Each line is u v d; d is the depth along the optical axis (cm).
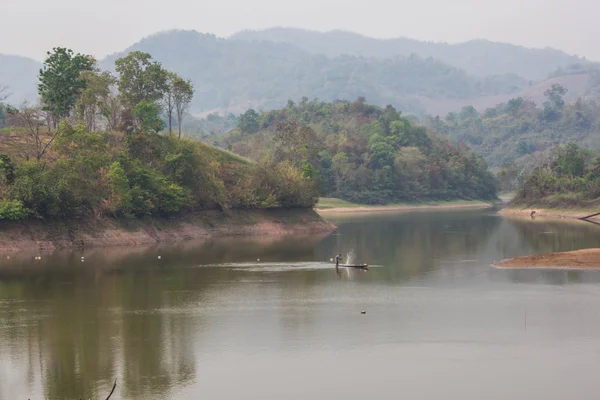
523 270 7844
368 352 4538
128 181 10894
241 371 4169
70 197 9881
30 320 5369
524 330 5062
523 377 4047
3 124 18312
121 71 13700
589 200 18950
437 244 11006
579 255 8512
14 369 4200
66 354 4491
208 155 13912
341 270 7969
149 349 4600
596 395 3766
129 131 12581
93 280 7150
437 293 6494
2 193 9375
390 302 6075
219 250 9988
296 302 6078
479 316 5506
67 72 12975
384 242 11375
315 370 4184
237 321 5356
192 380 4012
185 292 6531
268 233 12850
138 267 8069
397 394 3794
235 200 12988
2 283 6931
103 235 10188
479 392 3816
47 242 9494
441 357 4428
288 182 13850
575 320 5350
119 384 3950
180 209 12019
